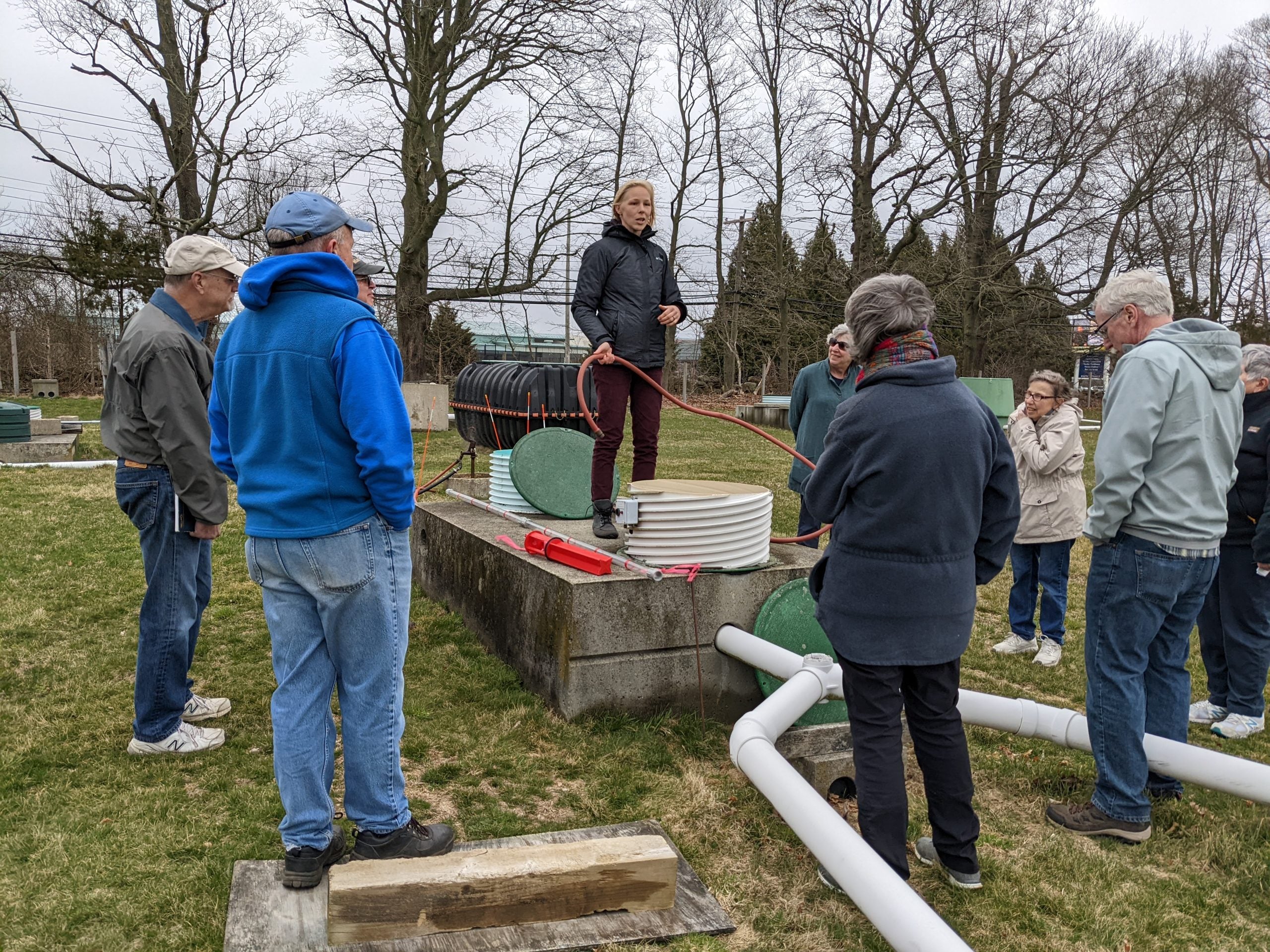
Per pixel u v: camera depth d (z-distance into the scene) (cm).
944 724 263
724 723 390
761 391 3447
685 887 260
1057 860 290
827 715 361
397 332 2117
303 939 221
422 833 252
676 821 301
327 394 219
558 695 375
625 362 417
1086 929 254
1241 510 399
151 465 313
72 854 262
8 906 236
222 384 234
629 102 2803
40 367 3381
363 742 238
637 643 375
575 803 310
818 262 2786
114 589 561
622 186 418
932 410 242
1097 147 2050
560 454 523
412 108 1956
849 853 227
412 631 489
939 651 250
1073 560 787
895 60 2197
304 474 221
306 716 235
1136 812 304
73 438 1340
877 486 244
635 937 232
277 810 292
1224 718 427
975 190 2138
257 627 495
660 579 375
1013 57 2084
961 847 266
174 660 327
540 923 234
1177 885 280
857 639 252
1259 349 392
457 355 4388
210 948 221
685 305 441
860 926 248
